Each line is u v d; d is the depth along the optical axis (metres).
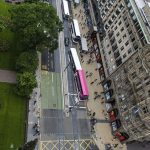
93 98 122.12
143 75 104.81
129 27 114.38
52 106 111.88
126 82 114.06
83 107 117.81
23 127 101.94
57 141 104.81
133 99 109.44
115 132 115.94
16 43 119.81
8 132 98.62
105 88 125.50
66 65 125.56
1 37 118.19
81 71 121.69
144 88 104.19
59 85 118.50
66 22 141.75
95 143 111.50
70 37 137.00
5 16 124.25
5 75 109.38
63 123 110.00
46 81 116.75
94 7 144.88
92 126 114.56
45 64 121.06
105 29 133.62
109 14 131.25
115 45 123.75
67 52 130.38
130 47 112.50
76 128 111.50
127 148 116.25
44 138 103.19
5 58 113.56
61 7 145.75
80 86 118.50
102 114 119.75
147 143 121.31
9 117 101.56
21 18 107.88
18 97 106.56
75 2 150.88
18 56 113.06
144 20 108.38
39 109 108.50
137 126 107.50
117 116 116.06
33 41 109.19
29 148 91.44
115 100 118.88
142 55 104.88
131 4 113.00
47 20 110.75
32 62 108.19
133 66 110.31
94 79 128.38
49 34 109.81
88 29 145.25
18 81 104.56
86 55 135.12
